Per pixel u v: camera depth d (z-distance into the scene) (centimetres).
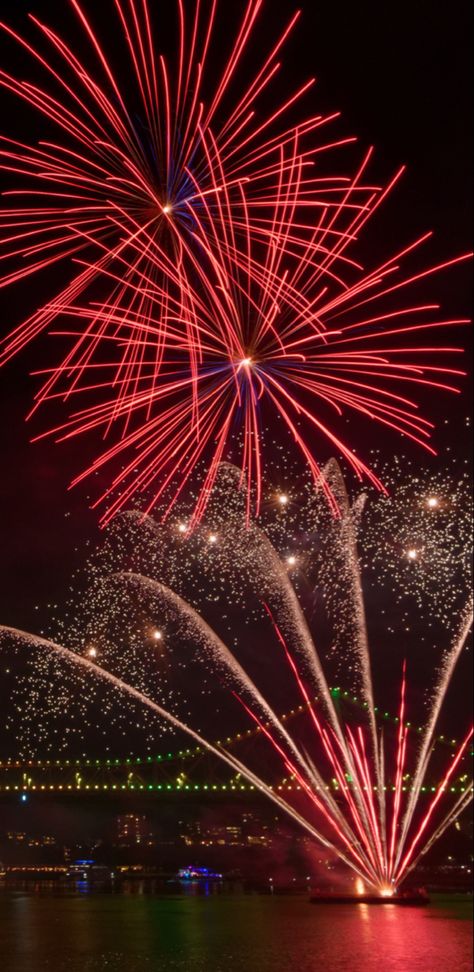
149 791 17262
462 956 5488
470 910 9206
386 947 5925
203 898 11550
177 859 19812
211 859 19362
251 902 10612
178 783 17238
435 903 10481
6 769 17200
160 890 13562
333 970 4884
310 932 6900
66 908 9525
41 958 5309
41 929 7094
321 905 9900
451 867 15375
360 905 9994
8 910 9188
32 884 15300
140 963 5116
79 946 5928
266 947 5938
